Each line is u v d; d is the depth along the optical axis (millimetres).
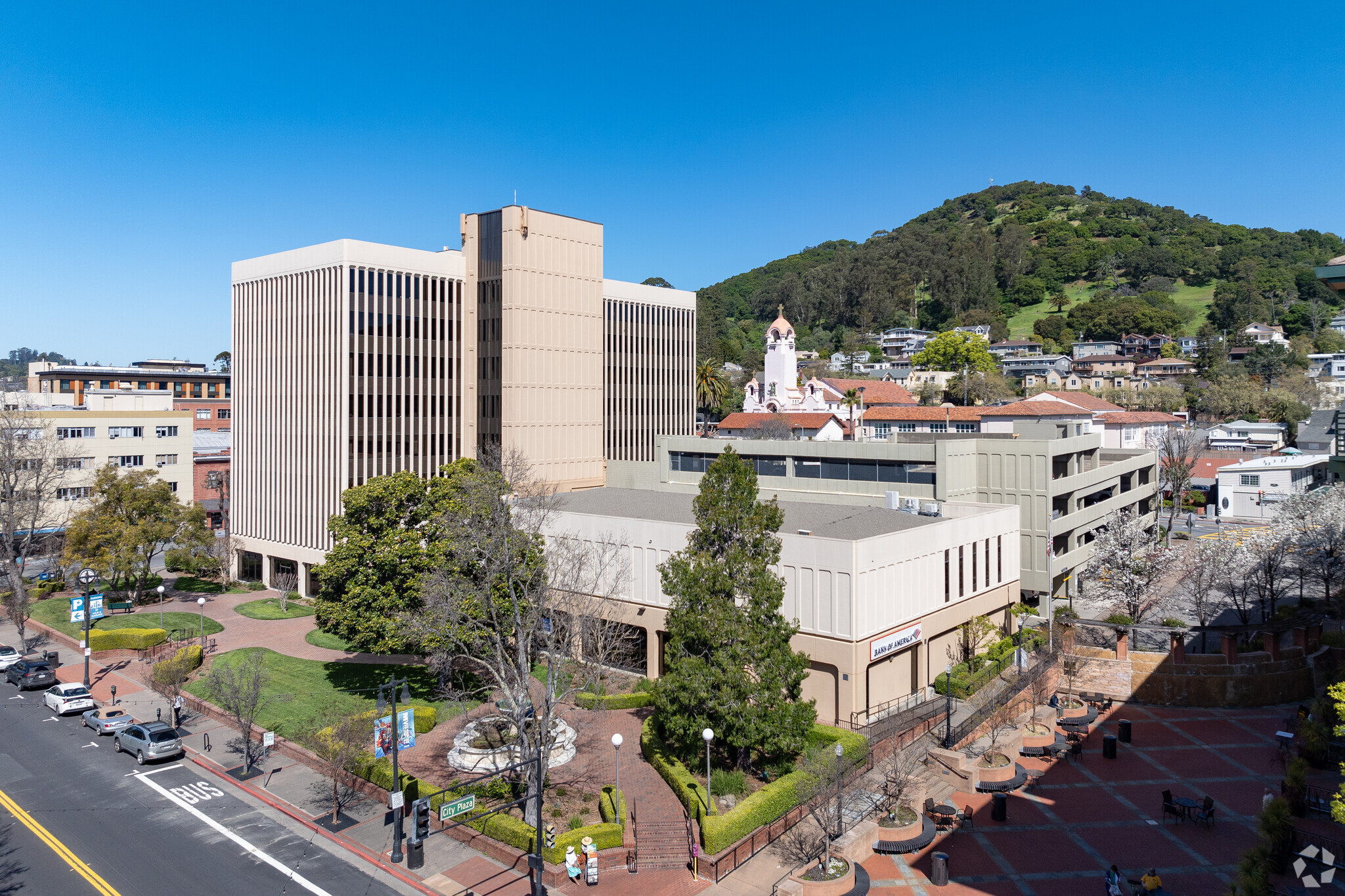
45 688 47219
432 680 46156
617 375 91438
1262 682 43625
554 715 38844
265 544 71188
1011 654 46406
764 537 34281
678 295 98750
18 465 65875
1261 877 24047
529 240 70312
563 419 73438
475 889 26969
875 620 39156
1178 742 38906
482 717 39719
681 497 57250
